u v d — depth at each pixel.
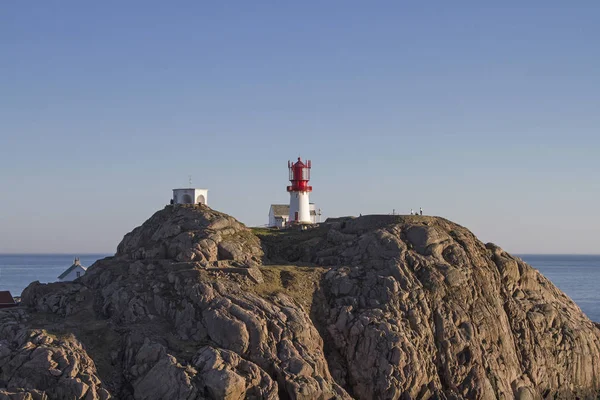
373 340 74.06
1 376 65.25
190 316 72.19
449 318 78.69
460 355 77.00
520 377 81.44
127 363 68.62
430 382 74.06
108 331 72.44
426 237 85.88
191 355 67.94
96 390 64.31
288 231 97.81
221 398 63.47
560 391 86.00
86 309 77.88
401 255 83.00
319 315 77.62
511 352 81.69
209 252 82.62
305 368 68.25
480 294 83.06
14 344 68.62
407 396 72.06
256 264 83.19
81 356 67.25
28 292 80.81
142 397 65.19
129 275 80.94
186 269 78.19
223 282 75.81
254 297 74.38
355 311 77.19
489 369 77.69
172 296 75.50
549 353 85.94
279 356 68.88
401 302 78.00
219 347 68.81
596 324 100.31
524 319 86.19
